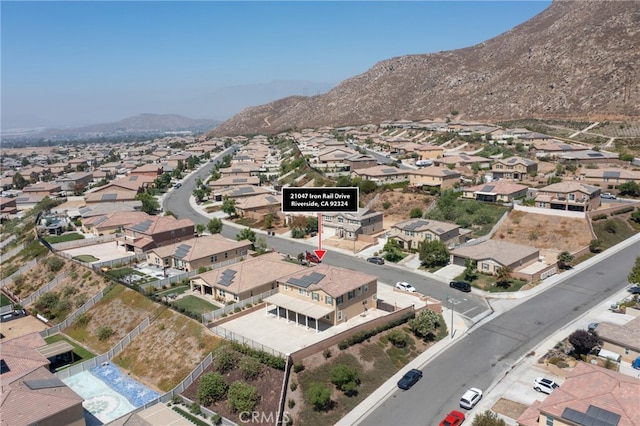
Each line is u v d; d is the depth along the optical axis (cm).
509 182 11962
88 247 9550
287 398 4584
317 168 15575
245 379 4847
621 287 6988
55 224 10862
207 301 6731
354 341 5369
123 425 4203
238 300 6431
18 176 18612
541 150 15588
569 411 3759
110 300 6912
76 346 6303
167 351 5634
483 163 14975
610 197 10600
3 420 3928
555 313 6372
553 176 12606
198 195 14112
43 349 5734
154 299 6544
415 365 5344
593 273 7562
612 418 3609
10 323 7075
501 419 4047
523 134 18600
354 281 6131
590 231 8762
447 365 5309
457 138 19288
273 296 6294
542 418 3875
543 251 8625
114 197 13450
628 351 5119
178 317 6053
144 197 13025
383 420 4428
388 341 5600
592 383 4059
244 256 8669
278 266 7169
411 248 9056
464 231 9488
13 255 9644
